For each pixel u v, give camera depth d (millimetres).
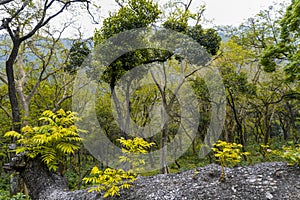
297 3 7152
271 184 3004
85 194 3691
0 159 15273
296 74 7414
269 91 12695
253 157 10461
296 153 3238
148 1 7332
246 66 12523
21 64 11125
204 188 3174
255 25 11812
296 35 7922
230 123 13312
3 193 9258
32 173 4234
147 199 3191
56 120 4312
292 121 15977
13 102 7555
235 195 2928
